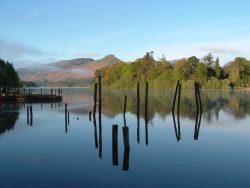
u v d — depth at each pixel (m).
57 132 38.31
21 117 53.00
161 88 164.00
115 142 26.44
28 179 20.69
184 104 77.12
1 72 107.06
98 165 23.69
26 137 35.03
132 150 28.39
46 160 25.22
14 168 23.05
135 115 55.69
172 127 41.59
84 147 29.89
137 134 35.66
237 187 19.27
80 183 19.92
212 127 41.12
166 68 176.88
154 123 45.41
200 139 33.34
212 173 21.84
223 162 24.55
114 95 123.69
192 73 161.50
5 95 90.25
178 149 28.81
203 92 134.50
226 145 30.52
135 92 147.00
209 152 27.75
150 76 177.62
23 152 27.95
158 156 26.23
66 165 23.75
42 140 33.31
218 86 156.50
